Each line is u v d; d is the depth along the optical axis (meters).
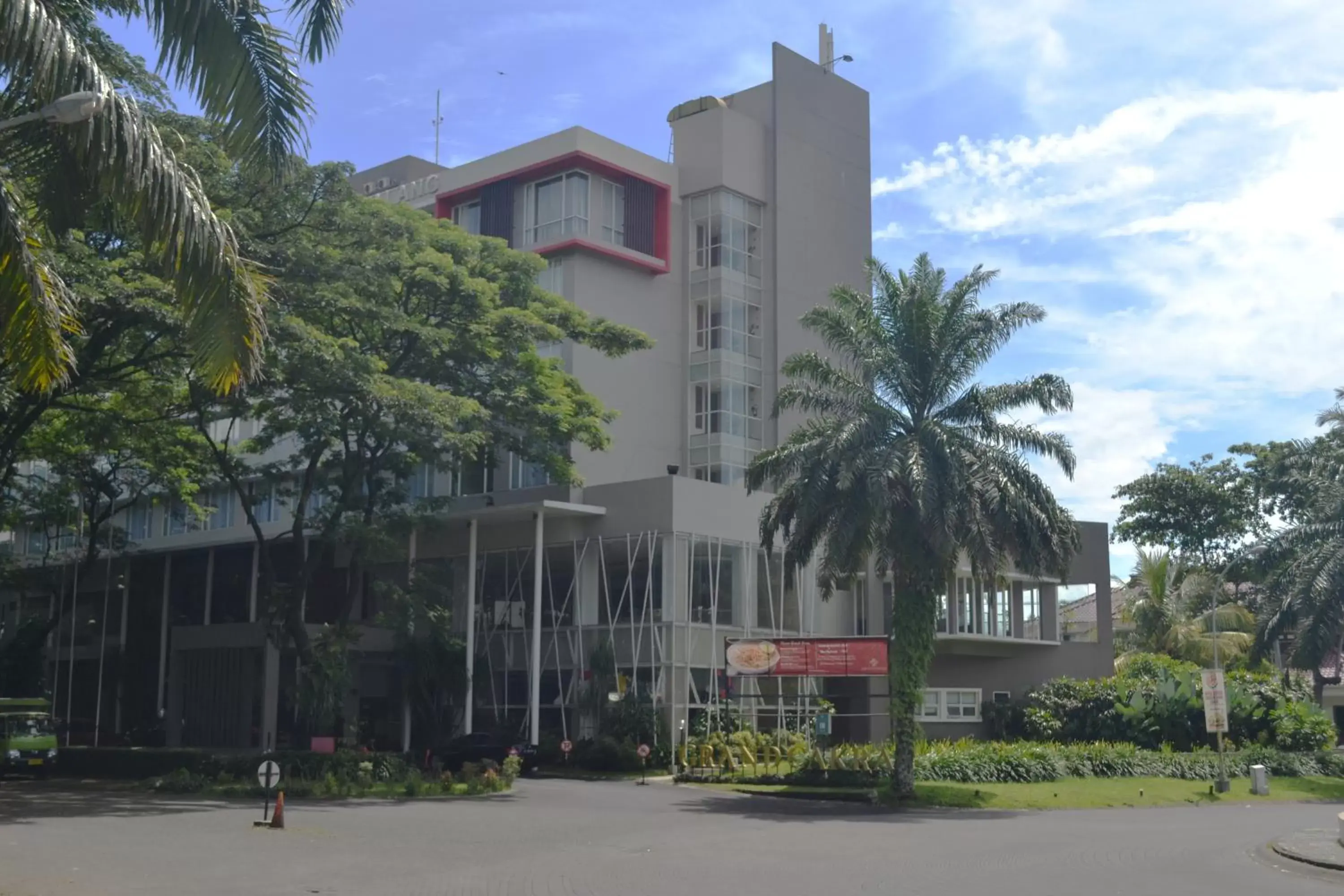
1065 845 20.72
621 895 14.14
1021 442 30.20
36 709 37.28
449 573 43.75
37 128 13.06
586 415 39.19
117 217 18.78
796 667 34.47
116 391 32.12
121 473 51.06
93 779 36.69
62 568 52.75
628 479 48.56
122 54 24.00
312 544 50.56
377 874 15.65
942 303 30.92
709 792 32.47
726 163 52.50
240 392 28.45
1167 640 55.47
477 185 51.00
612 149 50.12
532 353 37.88
